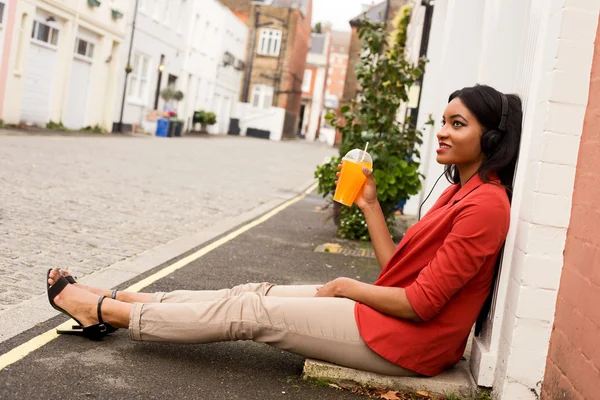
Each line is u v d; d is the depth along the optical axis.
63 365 3.20
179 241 6.97
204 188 12.39
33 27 20.03
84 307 3.46
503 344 3.15
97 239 6.45
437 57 10.82
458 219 3.05
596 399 2.47
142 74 29.41
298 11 53.69
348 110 8.54
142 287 4.88
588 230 2.72
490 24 5.45
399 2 29.83
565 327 2.85
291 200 12.73
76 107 23.86
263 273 5.86
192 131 38.16
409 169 8.13
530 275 2.99
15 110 19.55
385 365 3.22
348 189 3.55
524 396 3.05
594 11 2.90
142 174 13.01
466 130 3.17
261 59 54.34
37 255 5.43
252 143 37.94
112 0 25.17
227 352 3.70
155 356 3.49
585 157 2.84
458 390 3.26
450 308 3.15
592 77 2.88
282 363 3.62
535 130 3.05
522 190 3.12
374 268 6.71
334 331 3.21
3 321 3.71
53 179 10.11
